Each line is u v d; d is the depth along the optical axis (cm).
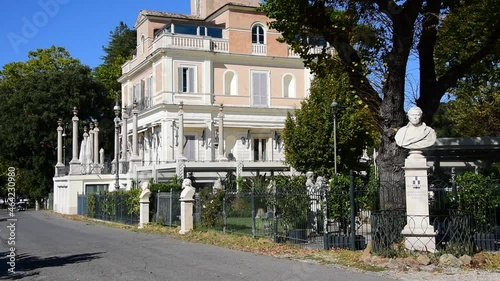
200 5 5194
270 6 1514
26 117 5438
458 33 2027
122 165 4088
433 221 1280
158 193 2547
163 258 1431
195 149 4428
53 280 1140
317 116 3128
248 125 4603
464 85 2173
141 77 4909
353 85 1509
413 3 1363
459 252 1230
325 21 1529
